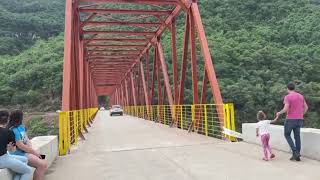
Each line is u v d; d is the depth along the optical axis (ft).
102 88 308.40
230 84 168.96
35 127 166.61
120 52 138.82
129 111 183.42
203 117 56.49
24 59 301.43
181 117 68.28
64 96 48.83
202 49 57.52
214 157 30.81
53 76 254.88
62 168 28.91
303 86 174.29
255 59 192.95
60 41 351.25
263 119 28.84
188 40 66.74
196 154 33.09
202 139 46.68
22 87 253.65
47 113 190.19
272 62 193.77
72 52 58.08
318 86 175.73
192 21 63.41
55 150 34.30
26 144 19.98
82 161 32.30
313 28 239.50
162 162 29.58
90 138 54.90
